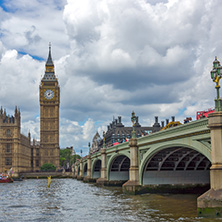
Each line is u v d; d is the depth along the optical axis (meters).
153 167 56.19
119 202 48.06
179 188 57.34
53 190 80.44
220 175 30.77
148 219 34.09
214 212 30.70
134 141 57.09
